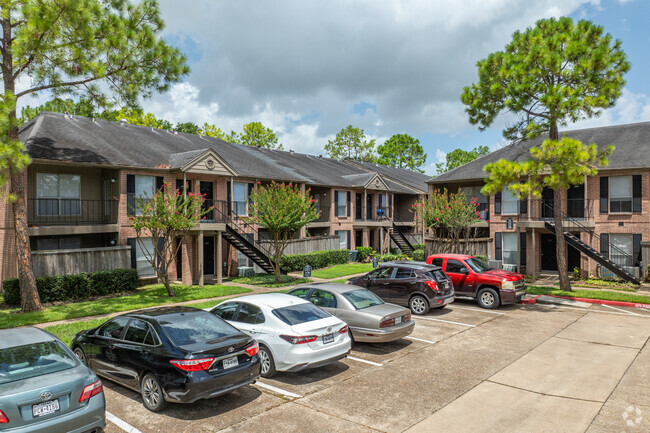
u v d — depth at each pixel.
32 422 5.26
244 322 9.14
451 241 25.16
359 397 7.80
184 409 7.25
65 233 18.62
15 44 13.50
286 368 8.32
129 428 6.55
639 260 22.88
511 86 16.86
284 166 33.72
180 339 7.18
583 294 17.95
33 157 17.77
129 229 20.88
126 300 16.98
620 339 11.70
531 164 16.67
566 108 15.84
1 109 12.90
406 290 14.89
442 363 9.74
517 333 12.39
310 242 29.53
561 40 16.67
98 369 8.23
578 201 25.22
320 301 11.34
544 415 7.05
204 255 25.14
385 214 40.00
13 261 17.94
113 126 26.16
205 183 25.09
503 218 27.48
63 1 13.82
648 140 24.52
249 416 6.99
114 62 15.88
